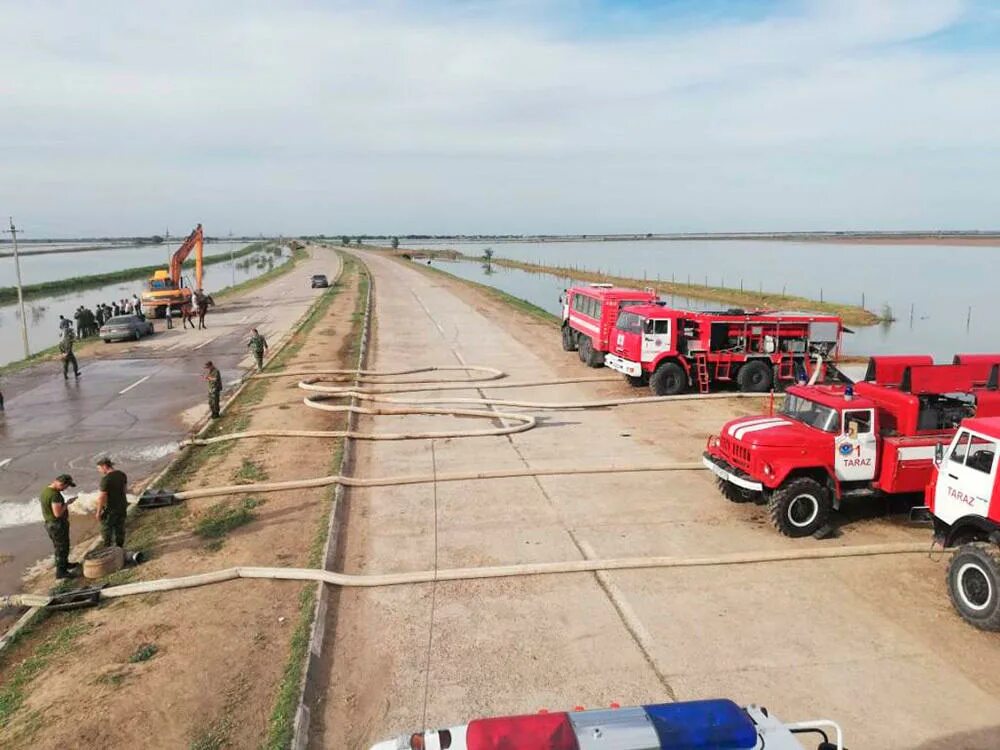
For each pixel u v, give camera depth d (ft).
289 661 23.45
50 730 20.42
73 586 29.78
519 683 22.72
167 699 21.74
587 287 82.53
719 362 63.67
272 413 57.16
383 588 28.91
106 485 31.45
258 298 158.30
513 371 75.20
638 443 49.39
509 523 35.58
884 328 129.08
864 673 23.12
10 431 55.26
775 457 32.91
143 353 90.58
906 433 33.96
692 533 34.14
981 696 21.94
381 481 41.06
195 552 32.40
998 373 36.37
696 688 22.38
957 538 28.30
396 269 266.36
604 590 28.68
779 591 28.53
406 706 21.70
